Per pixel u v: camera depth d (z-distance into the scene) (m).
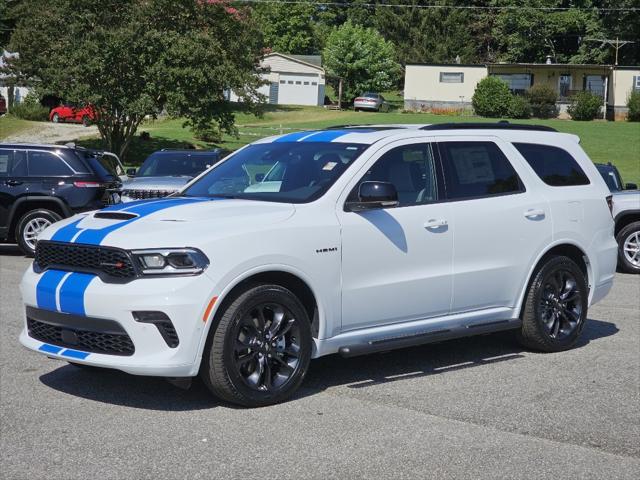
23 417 5.32
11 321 8.48
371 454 4.68
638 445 4.93
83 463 4.51
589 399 5.88
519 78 59.56
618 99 57.97
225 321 5.33
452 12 79.44
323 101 69.31
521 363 6.96
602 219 7.77
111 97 33.12
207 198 6.31
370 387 6.12
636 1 67.31
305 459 4.59
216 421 5.25
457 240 6.57
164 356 5.17
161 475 4.34
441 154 6.75
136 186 14.33
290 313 5.64
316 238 5.77
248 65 36.41
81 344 5.43
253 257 5.42
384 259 6.13
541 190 7.31
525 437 5.04
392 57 72.06
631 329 8.58
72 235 5.55
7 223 13.94
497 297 6.93
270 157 6.69
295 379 5.69
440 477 4.36
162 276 5.19
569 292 7.46
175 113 33.22
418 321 6.45
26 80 35.41
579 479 4.38
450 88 60.19
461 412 5.52
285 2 86.56
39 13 33.28
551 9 71.94
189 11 33.78
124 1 33.34
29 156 14.06
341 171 6.16
